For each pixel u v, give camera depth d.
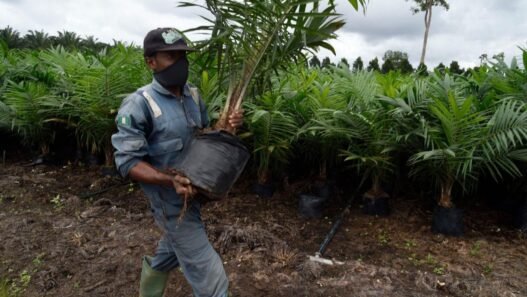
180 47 1.77
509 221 4.14
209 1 2.10
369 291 2.74
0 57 7.14
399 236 3.78
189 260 1.90
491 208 4.43
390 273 3.00
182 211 1.75
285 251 3.23
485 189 4.52
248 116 4.11
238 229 3.46
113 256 3.21
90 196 4.71
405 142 3.84
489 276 3.04
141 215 4.08
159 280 2.25
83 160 6.04
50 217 4.06
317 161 4.90
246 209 4.32
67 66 5.62
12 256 3.21
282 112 4.14
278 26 2.12
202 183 1.75
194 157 1.79
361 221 4.11
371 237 3.76
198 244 1.91
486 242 3.63
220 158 1.79
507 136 3.40
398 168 4.31
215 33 2.18
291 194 4.70
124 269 3.02
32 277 2.92
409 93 3.90
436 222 3.82
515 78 4.08
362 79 4.33
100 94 4.80
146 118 1.79
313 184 4.74
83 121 5.18
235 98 2.10
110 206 4.38
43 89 5.45
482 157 3.57
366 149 4.02
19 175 5.52
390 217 4.19
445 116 3.36
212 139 1.82
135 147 1.73
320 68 6.52
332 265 3.13
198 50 2.21
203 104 2.12
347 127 4.01
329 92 4.48
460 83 4.38
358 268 3.07
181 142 1.83
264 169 4.57
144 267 2.25
